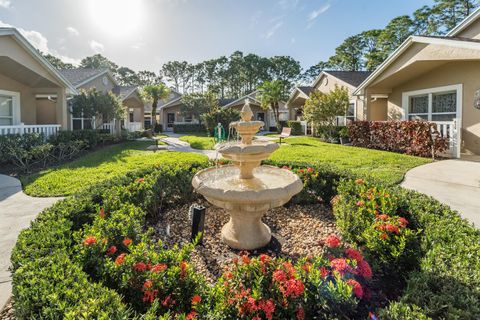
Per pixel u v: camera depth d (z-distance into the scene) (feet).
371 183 13.28
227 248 10.78
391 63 38.22
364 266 7.06
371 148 40.29
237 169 14.33
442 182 19.97
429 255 7.14
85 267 7.02
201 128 93.61
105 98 49.32
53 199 17.11
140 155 35.81
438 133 30.68
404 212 10.64
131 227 8.73
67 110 45.27
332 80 63.46
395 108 44.39
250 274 6.24
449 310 5.32
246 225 10.85
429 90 37.91
